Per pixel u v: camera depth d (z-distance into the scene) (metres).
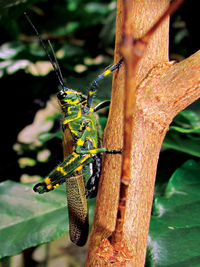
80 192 0.12
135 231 0.08
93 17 0.24
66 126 0.12
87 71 0.19
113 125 0.09
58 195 0.13
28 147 0.18
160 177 0.13
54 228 0.13
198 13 0.16
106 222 0.09
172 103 0.09
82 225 0.11
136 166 0.09
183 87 0.09
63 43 0.22
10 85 0.18
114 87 0.09
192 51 0.17
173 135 0.14
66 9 0.25
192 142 0.13
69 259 0.27
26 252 0.21
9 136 0.18
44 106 0.18
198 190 0.12
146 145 0.09
